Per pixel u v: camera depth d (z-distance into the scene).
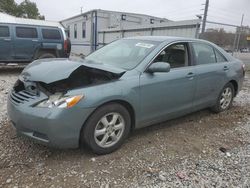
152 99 3.73
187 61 4.36
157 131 4.25
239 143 4.00
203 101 4.72
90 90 3.11
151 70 3.66
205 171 3.14
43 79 3.04
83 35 25.17
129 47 4.25
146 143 3.79
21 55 9.90
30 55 10.08
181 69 4.18
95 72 3.39
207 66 4.68
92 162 3.19
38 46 10.14
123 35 18.41
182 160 3.37
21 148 3.42
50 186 2.70
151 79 3.67
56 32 10.49
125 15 23.09
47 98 2.99
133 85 3.46
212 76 4.74
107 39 20.95
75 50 27.62
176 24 13.28
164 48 4.01
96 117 3.17
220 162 3.37
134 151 3.53
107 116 3.32
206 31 12.57
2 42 9.45
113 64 3.90
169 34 13.91
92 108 3.08
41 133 2.95
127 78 3.47
